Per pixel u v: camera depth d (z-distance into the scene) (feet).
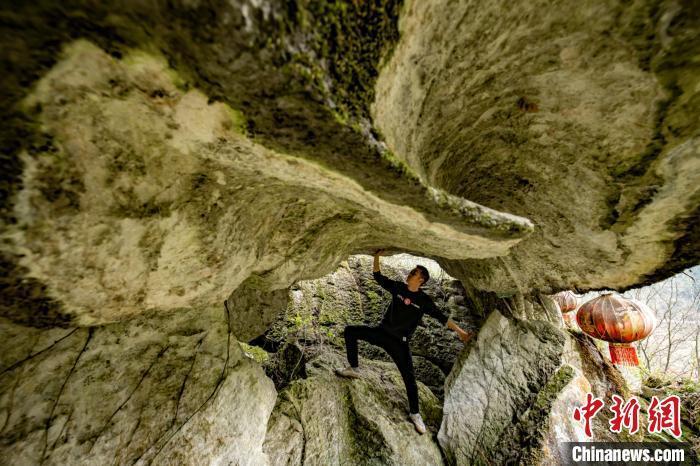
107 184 3.40
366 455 9.09
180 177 3.94
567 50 4.12
